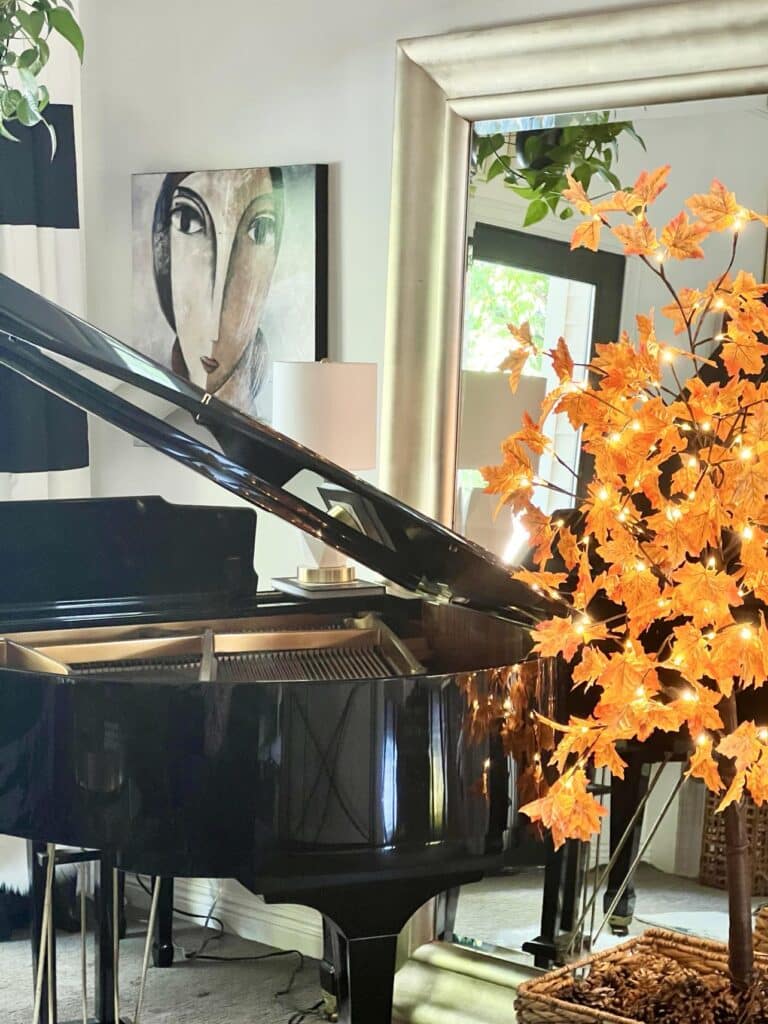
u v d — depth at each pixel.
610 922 2.94
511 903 3.14
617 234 2.01
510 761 2.37
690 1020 2.09
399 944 3.37
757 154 2.73
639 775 2.88
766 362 2.62
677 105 2.84
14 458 3.94
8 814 2.36
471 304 3.21
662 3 2.87
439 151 3.23
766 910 2.62
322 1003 3.46
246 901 3.94
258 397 3.75
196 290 3.87
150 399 2.60
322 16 3.53
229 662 2.99
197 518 3.38
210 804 2.24
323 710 2.22
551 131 3.03
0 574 3.27
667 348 2.06
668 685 2.67
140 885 4.18
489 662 2.90
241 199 3.73
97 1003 3.28
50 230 3.96
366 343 3.53
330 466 2.52
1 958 3.80
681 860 2.83
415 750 2.26
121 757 2.26
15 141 3.83
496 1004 3.12
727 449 1.95
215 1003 3.46
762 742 1.99
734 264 2.75
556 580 2.16
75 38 3.25
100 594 3.33
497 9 3.16
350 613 3.31
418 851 2.28
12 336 2.40
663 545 1.97
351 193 3.52
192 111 3.86
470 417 3.22
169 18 3.88
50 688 2.31
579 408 2.05
